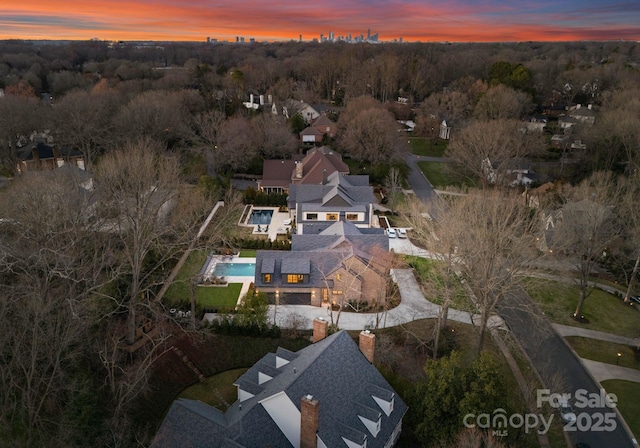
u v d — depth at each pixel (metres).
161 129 99.19
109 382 39.94
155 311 46.75
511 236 46.41
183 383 43.91
